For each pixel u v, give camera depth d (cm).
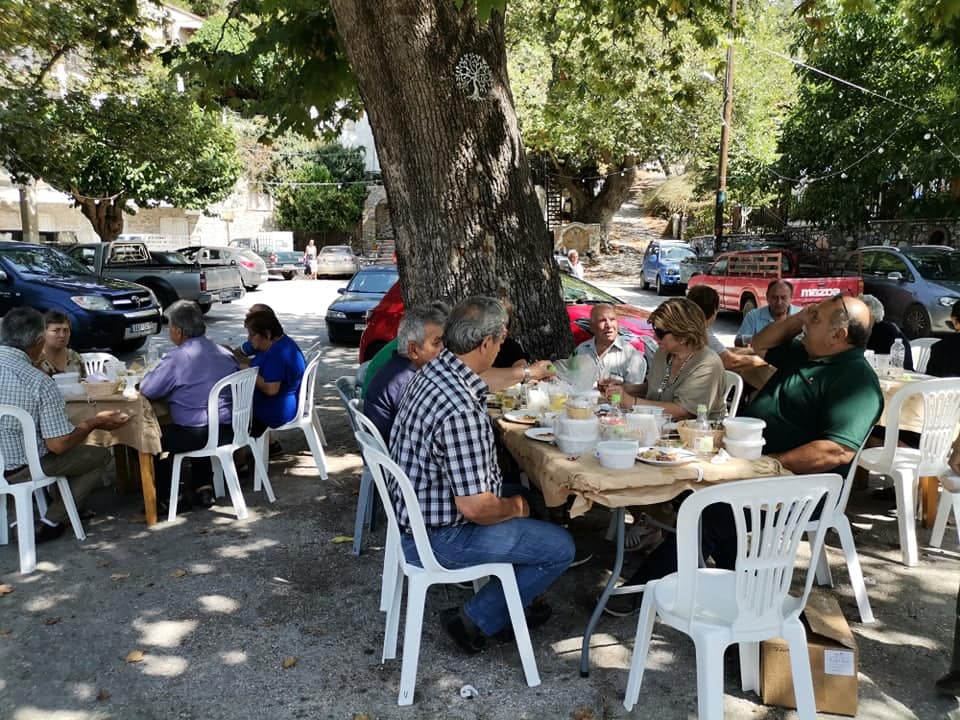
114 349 1250
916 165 1644
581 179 3272
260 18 826
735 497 261
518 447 372
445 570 316
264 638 364
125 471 571
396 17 497
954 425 436
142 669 338
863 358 352
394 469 308
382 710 308
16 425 445
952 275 1296
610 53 1207
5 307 1145
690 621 275
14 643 359
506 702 312
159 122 1994
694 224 3500
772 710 301
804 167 2044
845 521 372
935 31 905
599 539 477
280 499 559
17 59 1988
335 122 867
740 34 948
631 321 795
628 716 303
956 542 470
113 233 2377
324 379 1005
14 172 1888
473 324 319
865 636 359
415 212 545
